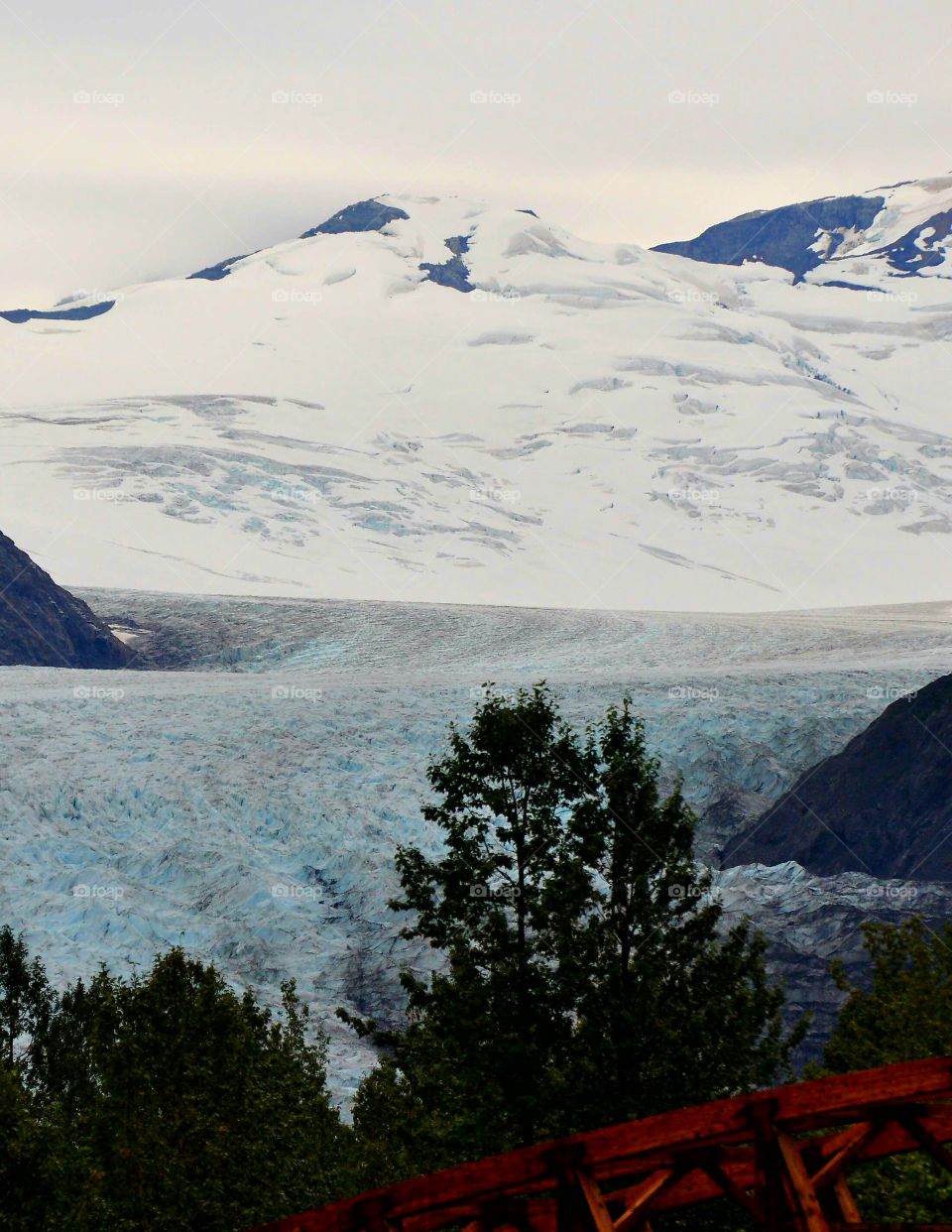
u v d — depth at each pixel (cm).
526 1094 5644
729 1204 5106
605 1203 2642
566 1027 5978
